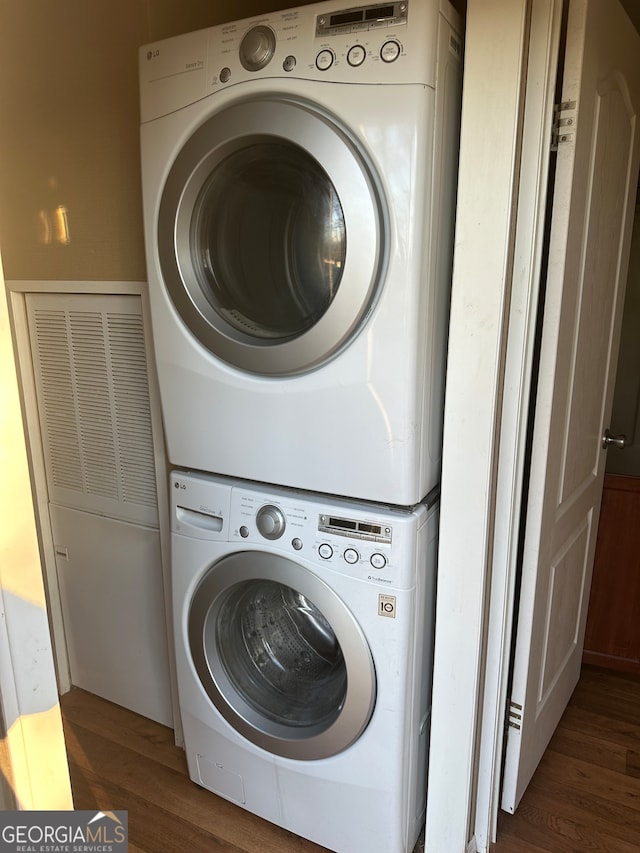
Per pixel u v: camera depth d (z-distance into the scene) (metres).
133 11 1.52
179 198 1.28
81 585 2.10
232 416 1.38
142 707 2.07
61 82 1.67
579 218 1.30
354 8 1.08
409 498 1.24
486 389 1.22
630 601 2.11
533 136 1.14
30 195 1.81
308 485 1.33
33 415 2.04
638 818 1.64
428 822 1.51
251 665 1.60
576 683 2.12
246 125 1.17
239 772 1.60
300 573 1.35
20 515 0.79
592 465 1.82
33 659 0.84
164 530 1.81
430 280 1.17
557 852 1.54
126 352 1.78
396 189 1.09
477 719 1.42
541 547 1.42
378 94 1.07
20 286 1.92
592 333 1.56
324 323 1.18
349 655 1.33
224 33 1.20
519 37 1.06
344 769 1.42
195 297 1.33
